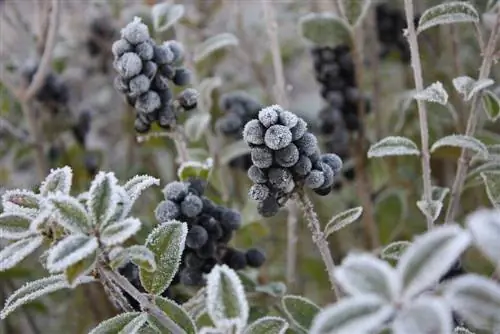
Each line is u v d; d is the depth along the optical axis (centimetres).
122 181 48
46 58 46
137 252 32
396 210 47
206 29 51
